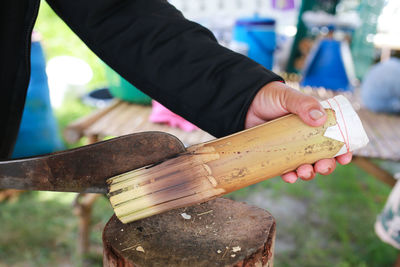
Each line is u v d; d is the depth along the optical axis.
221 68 0.81
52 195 2.64
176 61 0.82
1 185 0.80
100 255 2.12
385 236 1.68
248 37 2.61
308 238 2.31
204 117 0.84
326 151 0.79
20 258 2.08
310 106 0.76
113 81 2.18
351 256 2.16
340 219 2.49
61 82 3.80
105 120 1.97
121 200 0.76
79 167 0.78
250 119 0.86
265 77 0.80
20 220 2.37
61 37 4.91
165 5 0.88
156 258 0.72
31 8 0.77
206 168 0.77
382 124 2.28
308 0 3.67
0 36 0.81
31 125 2.58
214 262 0.71
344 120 0.79
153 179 0.77
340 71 2.90
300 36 3.79
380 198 2.76
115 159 0.78
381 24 3.92
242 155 0.77
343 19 3.60
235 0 3.54
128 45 0.82
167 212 0.85
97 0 0.81
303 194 2.77
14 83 0.85
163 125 1.96
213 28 3.04
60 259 2.10
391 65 2.48
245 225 0.81
